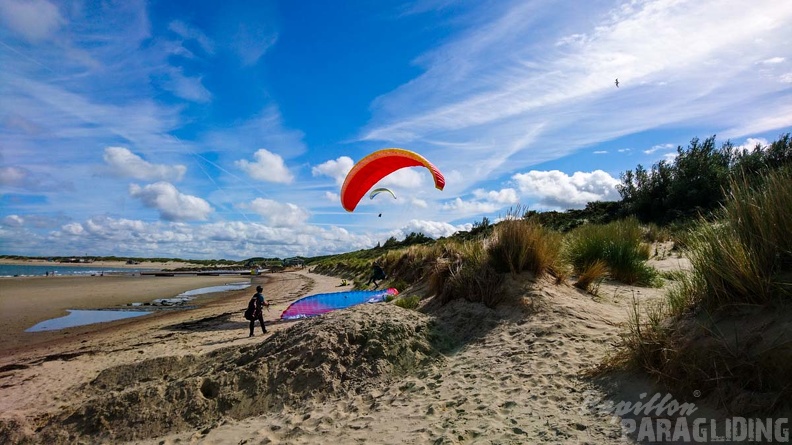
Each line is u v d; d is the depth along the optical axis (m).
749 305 3.31
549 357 4.74
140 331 12.47
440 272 8.16
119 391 5.71
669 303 4.43
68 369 8.34
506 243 7.39
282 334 6.54
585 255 9.00
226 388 5.21
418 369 5.32
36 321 15.27
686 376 3.25
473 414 3.79
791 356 2.70
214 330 11.77
